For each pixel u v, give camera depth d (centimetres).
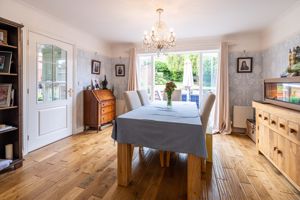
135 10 271
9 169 219
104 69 473
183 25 335
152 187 188
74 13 287
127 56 489
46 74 309
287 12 272
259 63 387
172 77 488
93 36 422
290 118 179
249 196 174
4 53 220
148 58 484
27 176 205
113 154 273
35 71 286
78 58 383
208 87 440
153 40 262
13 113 228
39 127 297
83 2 248
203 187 189
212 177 210
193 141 164
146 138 180
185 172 222
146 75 490
